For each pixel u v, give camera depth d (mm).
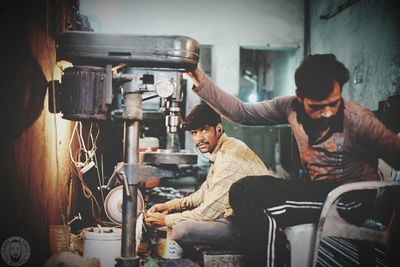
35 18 2879
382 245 3111
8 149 2455
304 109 3883
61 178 3717
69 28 3922
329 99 3729
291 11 10719
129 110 2967
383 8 6977
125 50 2943
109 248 3178
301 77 3857
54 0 3359
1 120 2334
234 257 3383
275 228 3115
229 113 4008
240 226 3590
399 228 3082
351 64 8273
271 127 10469
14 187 2562
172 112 3129
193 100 10469
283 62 11750
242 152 3898
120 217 3670
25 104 2713
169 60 2979
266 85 14055
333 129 3764
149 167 2996
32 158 2879
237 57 10609
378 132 3619
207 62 12047
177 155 3035
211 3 10516
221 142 4035
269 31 10680
